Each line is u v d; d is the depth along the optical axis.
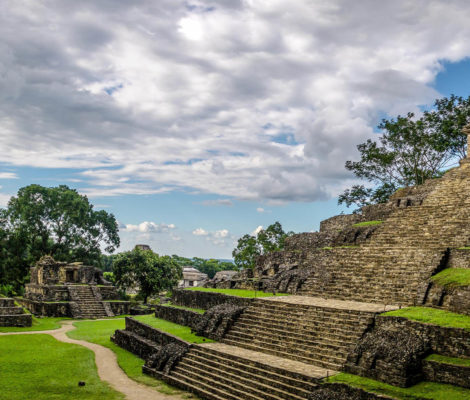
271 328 20.23
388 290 21.44
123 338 27.69
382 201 52.00
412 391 13.26
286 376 15.91
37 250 62.44
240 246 56.62
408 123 47.84
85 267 54.03
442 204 27.64
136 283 54.69
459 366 13.47
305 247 36.34
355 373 15.11
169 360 20.56
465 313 16.72
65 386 18.70
